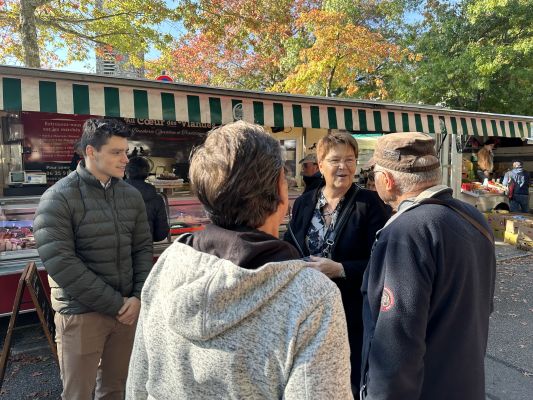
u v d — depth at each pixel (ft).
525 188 29.22
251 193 2.78
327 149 6.91
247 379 2.53
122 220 6.88
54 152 15.55
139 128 16.88
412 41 45.16
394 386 3.81
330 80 38.09
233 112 12.45
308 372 2.39
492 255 4.43
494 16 40.45
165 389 2.92
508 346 11.77
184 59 50.52
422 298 3.82
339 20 36.06
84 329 6.45
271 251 2.72
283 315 2.49
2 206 11.76
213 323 2.53
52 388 9.52
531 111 41.57
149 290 3.20
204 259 2.72
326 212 7.16
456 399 4.05
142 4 28.19
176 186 15.10
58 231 6.14
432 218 4.03
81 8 30.22
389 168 4.70
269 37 43.47
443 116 18.29
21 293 8.00
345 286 6.44
